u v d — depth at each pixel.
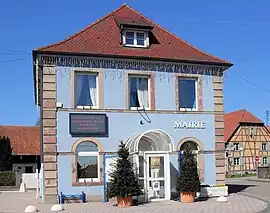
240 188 33.28
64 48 23.41
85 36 25.05
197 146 25.16
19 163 57.41
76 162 22.92
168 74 24.94
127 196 20.14
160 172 22.58
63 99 23.09
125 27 25.00
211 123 25.52
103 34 25.64
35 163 58.12
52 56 23.03
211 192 24.58
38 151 58.53
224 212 17.83
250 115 76.88
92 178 23.12
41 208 20.39
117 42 25.23
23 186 37.53
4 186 44.16
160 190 22.50
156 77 24.72
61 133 22.89
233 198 23.73
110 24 26.66
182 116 24.97
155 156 22.55
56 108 22.94
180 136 24.81
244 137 75.12
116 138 23.67
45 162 22.55
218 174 25.31
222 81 26.02
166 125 24.62
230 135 74.06
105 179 22.91
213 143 25.44
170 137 22.25
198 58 25.59
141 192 20.67
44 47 23.14
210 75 25.80
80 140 23.08
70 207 20.39
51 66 23.11
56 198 22.44
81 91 23.64
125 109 23.98
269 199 23.22
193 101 25.52
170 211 18.27
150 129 24.30
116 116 23.83
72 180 22.73
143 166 22.28
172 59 24.78
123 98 24.03
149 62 24.55
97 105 23.69
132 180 20.34
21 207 21.77
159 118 24.53
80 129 23.11
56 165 22.66
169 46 26.23
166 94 24.81
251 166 74.69
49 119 22.80
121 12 27.97
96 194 22.94
